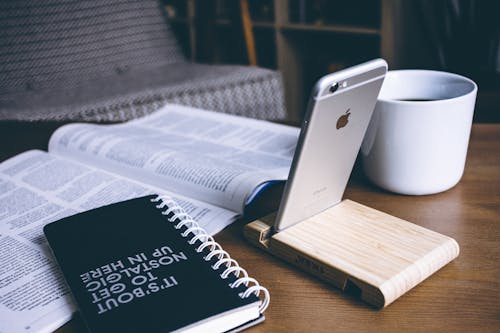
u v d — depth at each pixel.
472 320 0.39
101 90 1.97
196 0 2.42
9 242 0.53
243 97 1.95
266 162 0.67
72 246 0.47
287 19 2.43
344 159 0.50
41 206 0.61
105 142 0.76
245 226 0.52
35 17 2.07
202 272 0.42
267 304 0.41
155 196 0.57
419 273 0.43
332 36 2.48
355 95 0.44
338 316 0.40
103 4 2.20
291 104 2.59
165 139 0.80
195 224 0.53
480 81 1.49
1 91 1.98
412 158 0.56
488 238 0.50
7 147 0.86
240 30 2.40
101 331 0.36
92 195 0.63
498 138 0.76
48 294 0.43
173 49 2.35
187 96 1.85
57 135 0.82
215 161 0.65
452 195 0.59
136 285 0.41
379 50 2.21
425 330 0.38
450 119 0.54
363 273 0.42
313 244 0.47
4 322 0.40
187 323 0.36
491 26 1.54
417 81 0.63
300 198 0.48
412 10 1.97
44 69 2.07
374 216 0.51
